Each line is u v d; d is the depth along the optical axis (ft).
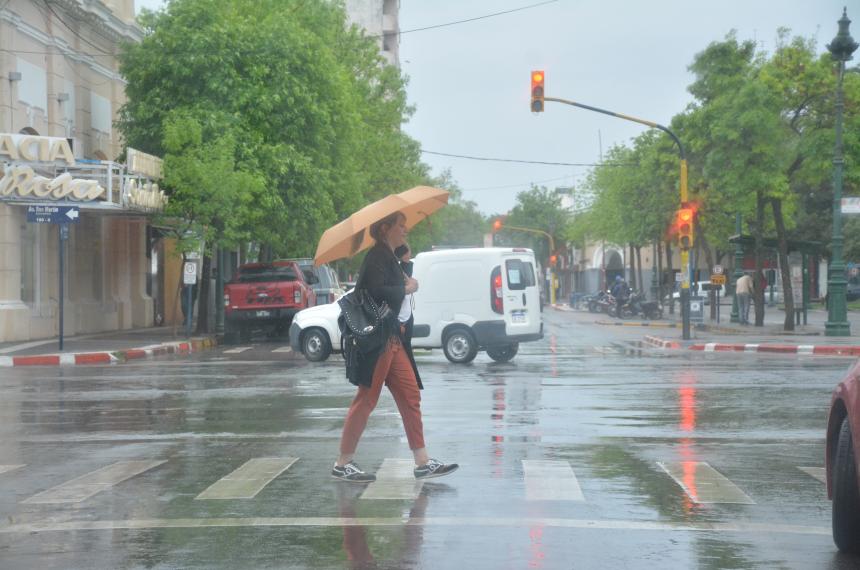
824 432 37.91
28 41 99.19
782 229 114.42
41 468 31.96
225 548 21.18
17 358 76.84
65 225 82.48
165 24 110.83
